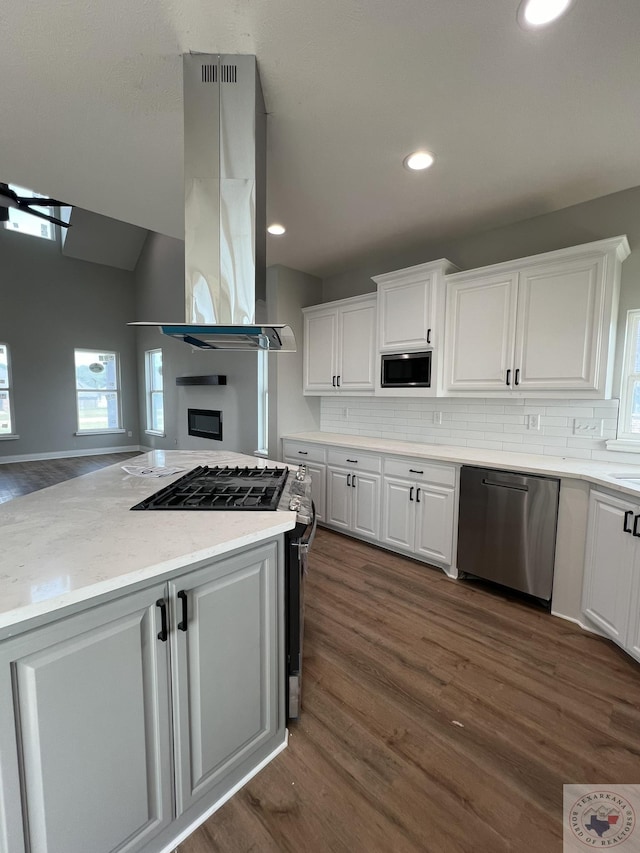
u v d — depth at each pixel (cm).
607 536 201
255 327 159
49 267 691
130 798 103
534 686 176
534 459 260
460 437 321
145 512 142
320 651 199
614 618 195
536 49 141
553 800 126
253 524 130
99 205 262
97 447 760
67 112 172
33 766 86
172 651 109
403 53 143
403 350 315
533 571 237
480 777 134
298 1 123
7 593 84
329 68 150
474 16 129
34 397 684
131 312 794
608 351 230
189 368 626
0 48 138
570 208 262
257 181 158
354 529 338
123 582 94
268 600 135
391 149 202
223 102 148
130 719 102
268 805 125
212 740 122
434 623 223
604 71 150
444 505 277
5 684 81
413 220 283
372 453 321
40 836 88
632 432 244
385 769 137
